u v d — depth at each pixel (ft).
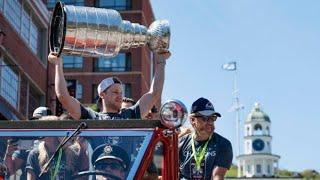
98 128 18.44
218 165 22.40
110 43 20.74
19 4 103.86
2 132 18.70
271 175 309.22
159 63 22.86
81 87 164.55
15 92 101.35
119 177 17.98
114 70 165.17
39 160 18.40
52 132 18.52
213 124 22.57
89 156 18.26
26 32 107.55
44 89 115.24
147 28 21.98
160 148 18.31
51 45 21.33
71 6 20.34
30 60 108.17
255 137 319.06
